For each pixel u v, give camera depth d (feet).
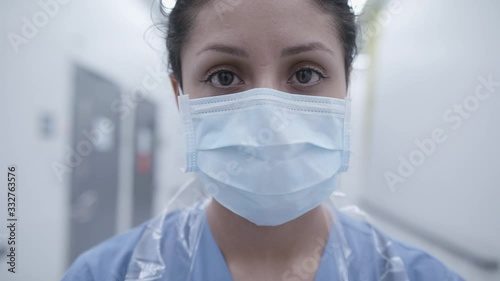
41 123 6.75
